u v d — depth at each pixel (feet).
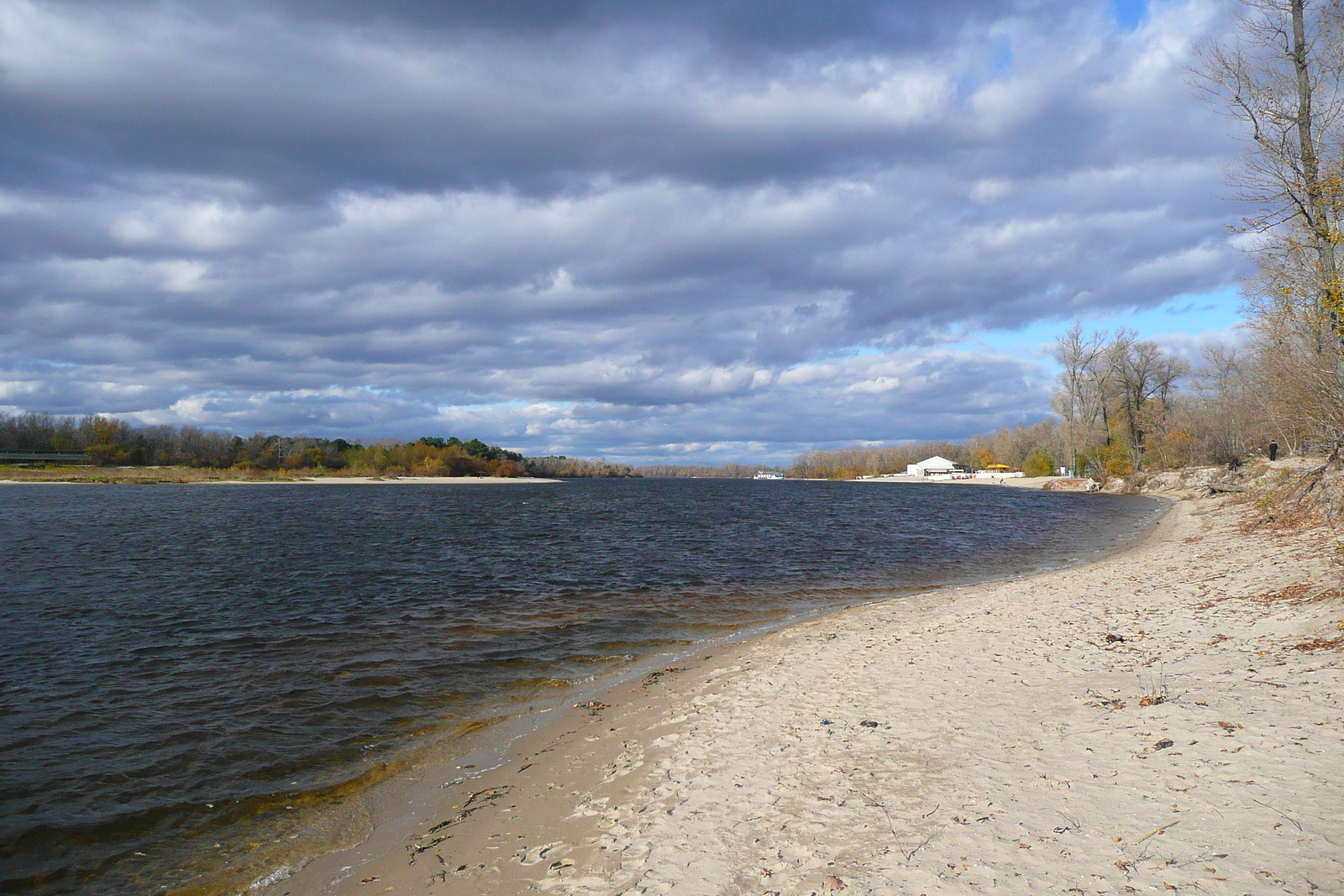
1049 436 456.86
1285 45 50.44
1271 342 87.56
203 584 70.44
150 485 317.22
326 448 475.72
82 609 58.23
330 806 24.00
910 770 21.81
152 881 19.80
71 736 30.45
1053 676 30.81
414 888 18.24
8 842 21.86
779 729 27.43
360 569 82.02
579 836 20.13
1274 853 14.71
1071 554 95.45
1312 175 49.24
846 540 119.34
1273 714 22.18
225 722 32.24
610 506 232.53
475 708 34.22
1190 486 205.57
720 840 18.69
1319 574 44.60
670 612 57.77
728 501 266.98
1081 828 16.88
